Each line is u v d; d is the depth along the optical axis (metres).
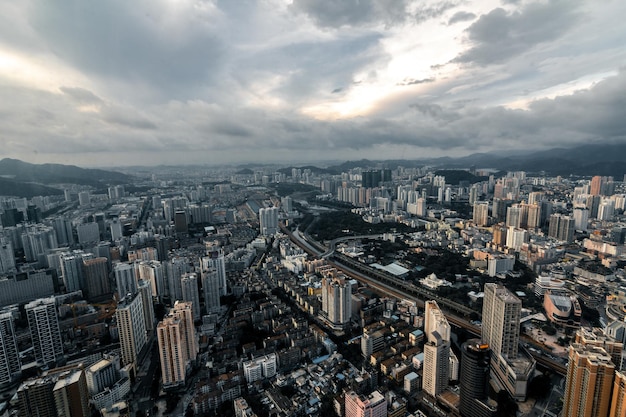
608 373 166.38
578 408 178.50
